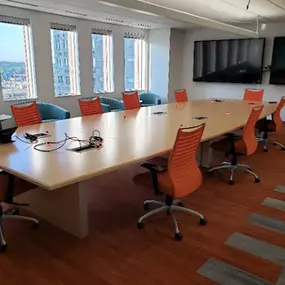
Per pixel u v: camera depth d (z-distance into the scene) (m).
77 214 2.50
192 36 8.41
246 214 2.93
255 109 3.51
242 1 4.82
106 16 6.12
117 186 3.60
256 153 4.94
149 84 8.66
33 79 5.92
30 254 2.32
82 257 2.29
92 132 3.27
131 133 3.22
